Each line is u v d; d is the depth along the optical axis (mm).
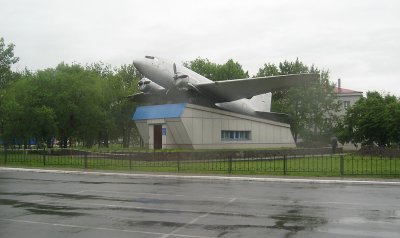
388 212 10133
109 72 58125
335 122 56188
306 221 9008
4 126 37594
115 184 16516
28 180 18141
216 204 11352
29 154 34906
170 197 12727
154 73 33906
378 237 7578
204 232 7930
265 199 12336
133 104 52875
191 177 19500
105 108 51000
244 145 36594
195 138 32594
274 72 63531
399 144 41969
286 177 19031
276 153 31578
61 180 18141
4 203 11500
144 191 14234
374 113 42688
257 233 7855
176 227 8375
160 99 38344
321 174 20219
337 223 8805
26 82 39344
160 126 33688
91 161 27078
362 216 9609
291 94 54938
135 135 65875
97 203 11500
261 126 38406
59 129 40781
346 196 13078
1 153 36062
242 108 38719
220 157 27844
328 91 55625
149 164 25000
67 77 40688
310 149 35781
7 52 38219
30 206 10984
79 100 41156
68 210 10359
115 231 8023
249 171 21562
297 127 55562
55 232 7953
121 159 26609
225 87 32969
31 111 35812
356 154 34094
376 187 15773
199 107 33000
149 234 7773
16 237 7555
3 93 37094
